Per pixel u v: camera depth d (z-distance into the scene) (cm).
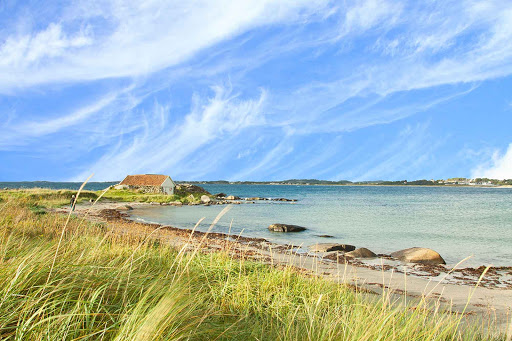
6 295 318
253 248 1712
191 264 758
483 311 787
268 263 1164
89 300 371
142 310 364
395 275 1227
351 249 1780
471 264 1500
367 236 2334
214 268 778
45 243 639
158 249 923
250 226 2870
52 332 293
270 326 493
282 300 587
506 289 1076
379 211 4512
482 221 3250
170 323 342
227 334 412
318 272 1084
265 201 7419
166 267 691
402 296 889
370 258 1571
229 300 579
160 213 3991
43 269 387
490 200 7706
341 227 2814
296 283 716
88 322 323
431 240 2166
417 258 1521
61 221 1307
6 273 359
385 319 415
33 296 326
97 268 455
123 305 390
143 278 509
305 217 3694
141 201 5947
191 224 2944
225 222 3172
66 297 342
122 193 6750
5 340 283
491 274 1305
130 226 1641
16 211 1408
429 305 808
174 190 8006
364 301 652
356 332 406
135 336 289
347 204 6244
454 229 2684
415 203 6500
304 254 1611
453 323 480
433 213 4175
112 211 3838
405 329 430
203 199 6669
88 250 631
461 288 1067
